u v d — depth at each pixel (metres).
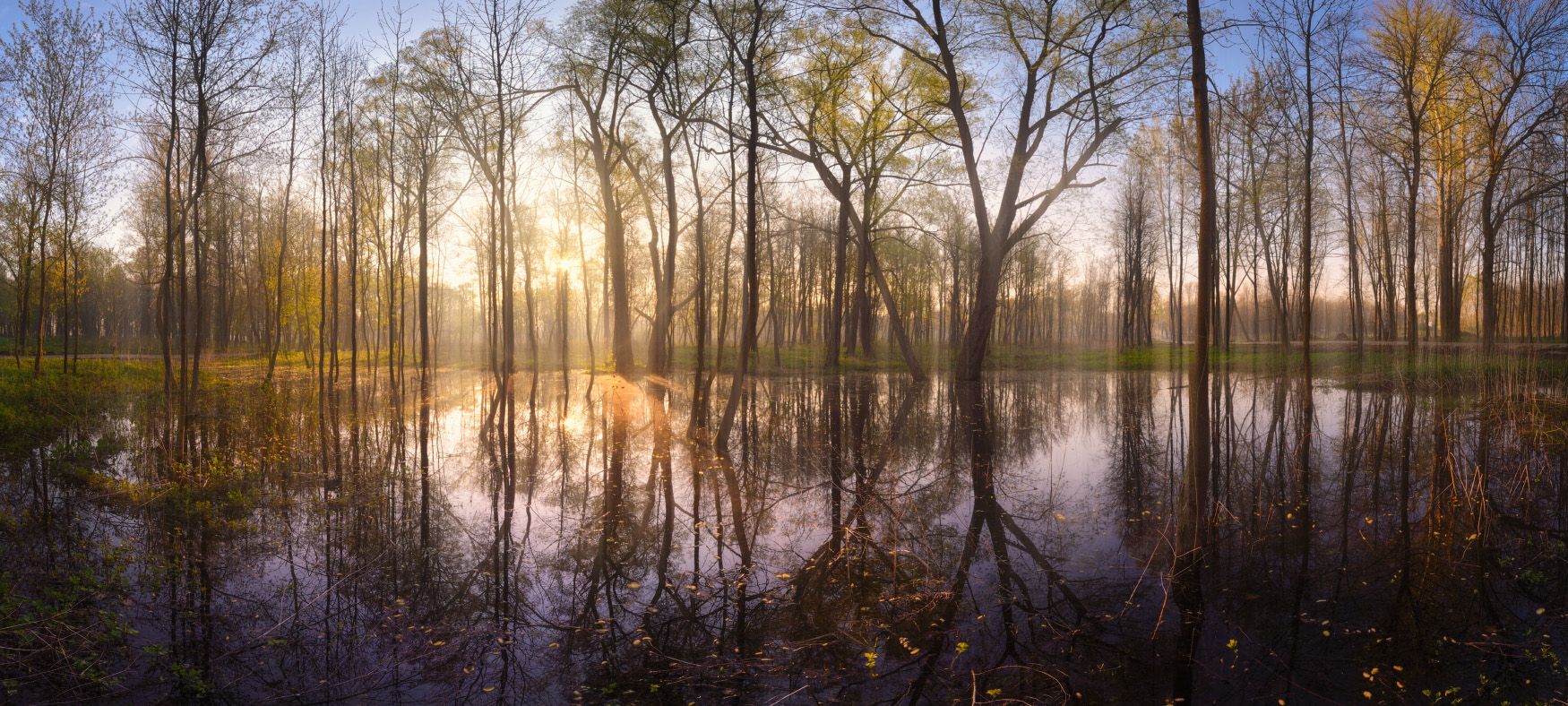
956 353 37.34
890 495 8.57
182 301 13.82
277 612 5.25
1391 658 4.32
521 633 4.93
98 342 46.81
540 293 47.62
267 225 31.58
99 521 7.50
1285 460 9.98
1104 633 4.75
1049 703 3.87
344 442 12.91
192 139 14.80
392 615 5.23
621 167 23.55
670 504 8.50
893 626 4.94
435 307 28.17
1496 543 6.31
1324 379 20.77
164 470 9.72
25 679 4.19
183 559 6.37
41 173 19.92
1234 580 5.61
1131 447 11.34
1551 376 14.41
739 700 3.99
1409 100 21.86
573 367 35.88
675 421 15.67
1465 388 15.36
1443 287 27.52
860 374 28.27
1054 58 20.09
